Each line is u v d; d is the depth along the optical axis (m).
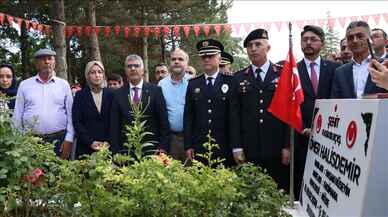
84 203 2.56
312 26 4.16
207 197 2.53
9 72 5.58
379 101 2.06
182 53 4.64
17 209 2.89
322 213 2.69
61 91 4.82
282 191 3.10
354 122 2.34
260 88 3.98
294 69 3.53
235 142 3.98
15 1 12.68
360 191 2.11
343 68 3.85
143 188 2.40
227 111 4.14
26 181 2.80
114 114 4.29
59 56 8.76
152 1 13.88
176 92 4.59
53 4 8.76
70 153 4.86
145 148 4.18
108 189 2.58
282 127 3.91
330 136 2.78
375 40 4.54
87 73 4.59
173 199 2.40
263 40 3.97
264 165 3.96
